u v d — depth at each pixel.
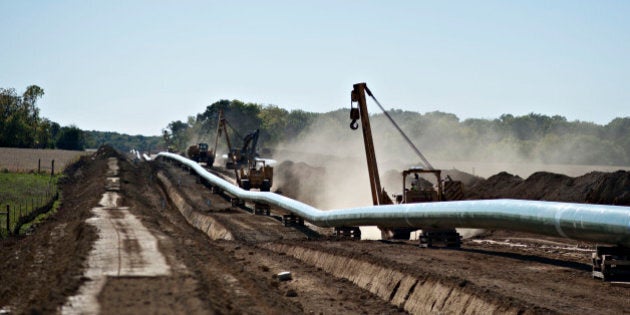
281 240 48.25
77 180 108.75
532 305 21.66
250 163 90.19
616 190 45.78
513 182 59.81
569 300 22.89
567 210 28.67
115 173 103.31
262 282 31.39
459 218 36.41
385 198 51.97
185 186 99.25
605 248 27.08
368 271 32.94
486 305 23.03
